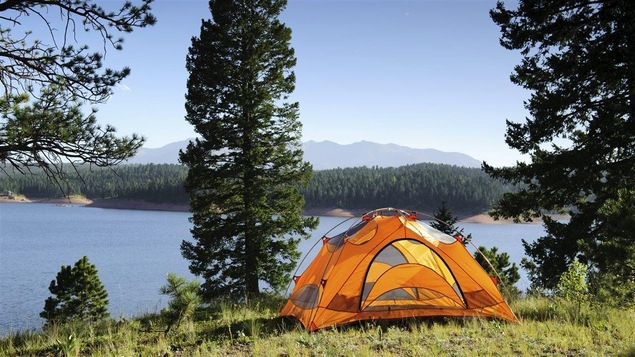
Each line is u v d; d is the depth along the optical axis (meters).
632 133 12.47
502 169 15.76
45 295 48.69
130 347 7.60
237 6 20.45
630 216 7.85
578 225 14.46
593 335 7.53
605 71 12.30
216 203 20.47
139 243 98.88
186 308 8.51
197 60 20.22
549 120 13.80
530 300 10.88
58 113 10.42
